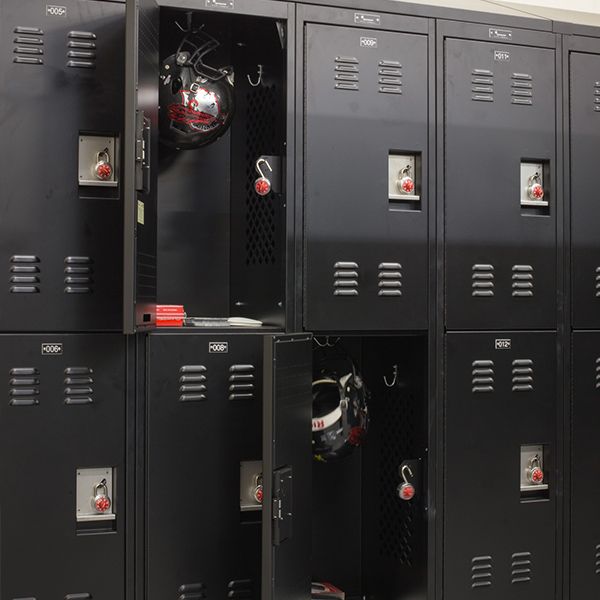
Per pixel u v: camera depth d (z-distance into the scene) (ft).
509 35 9.77
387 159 9.30
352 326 9.17
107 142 8.51
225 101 9.28
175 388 8.62
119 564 8.44
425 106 9.44
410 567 9.73
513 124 9.77
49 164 8.29
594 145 10.13
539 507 9.89
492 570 9.69
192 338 8.67
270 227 9.26
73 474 8.33
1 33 8.18
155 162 8.48
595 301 10.14
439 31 9.51
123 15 8.48
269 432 7.84
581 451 10.09
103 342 8.41
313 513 10.61
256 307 9.55
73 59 8.34
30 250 8.25
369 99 9.24
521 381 9.81
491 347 9.70
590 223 10.12
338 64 9.14
